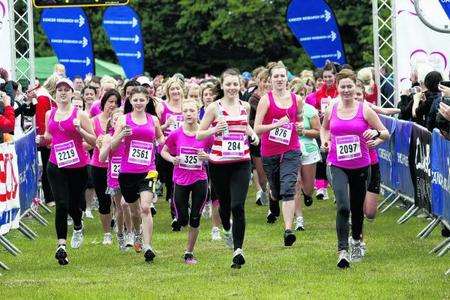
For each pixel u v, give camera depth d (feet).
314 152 62.18
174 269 49.39
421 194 58.85
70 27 87.15
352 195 48.37
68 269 50.52
